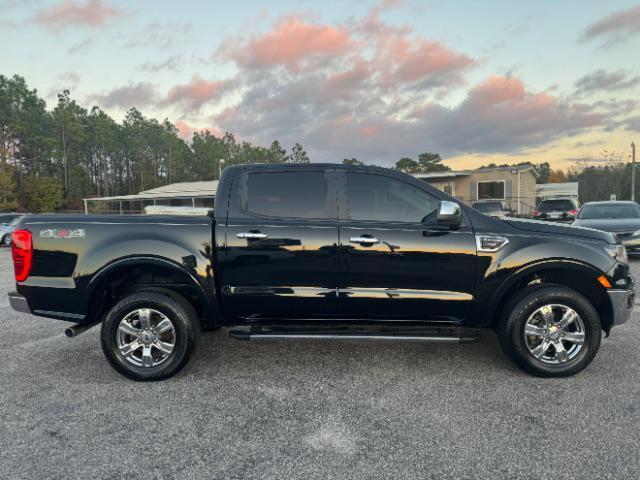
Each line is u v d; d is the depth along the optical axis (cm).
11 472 241
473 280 365
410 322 377
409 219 373
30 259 369
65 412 313
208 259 370
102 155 7956
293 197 380
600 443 263
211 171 9325
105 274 364
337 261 367
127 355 369
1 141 6150
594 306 385
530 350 362
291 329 382
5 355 440
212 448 264
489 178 2820
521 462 245
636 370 376
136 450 263
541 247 362
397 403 322
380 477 234
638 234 952
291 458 253
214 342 472
